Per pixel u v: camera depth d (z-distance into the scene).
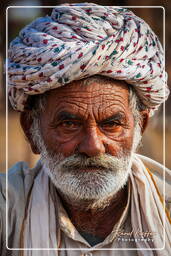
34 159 7.42
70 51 2.21
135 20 2.37
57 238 2.36
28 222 2.38
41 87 2.26
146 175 2.53
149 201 2.45
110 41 2.21
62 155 2.28
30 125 2.56
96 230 2.40
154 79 2.34
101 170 2.25
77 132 2.26
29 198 2.45
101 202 2.34
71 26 2.30
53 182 2.35
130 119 2.34
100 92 2.23
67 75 2.19
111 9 2.36
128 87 2.33
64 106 2.24
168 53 8.20
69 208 2.41
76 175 2.26
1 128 10.20
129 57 2.26
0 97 10.20
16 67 2.35
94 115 2.23
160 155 7.08
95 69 2.17
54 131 2.30
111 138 2.27
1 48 7.64
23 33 2.44
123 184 2.37
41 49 2.27
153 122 7.39
